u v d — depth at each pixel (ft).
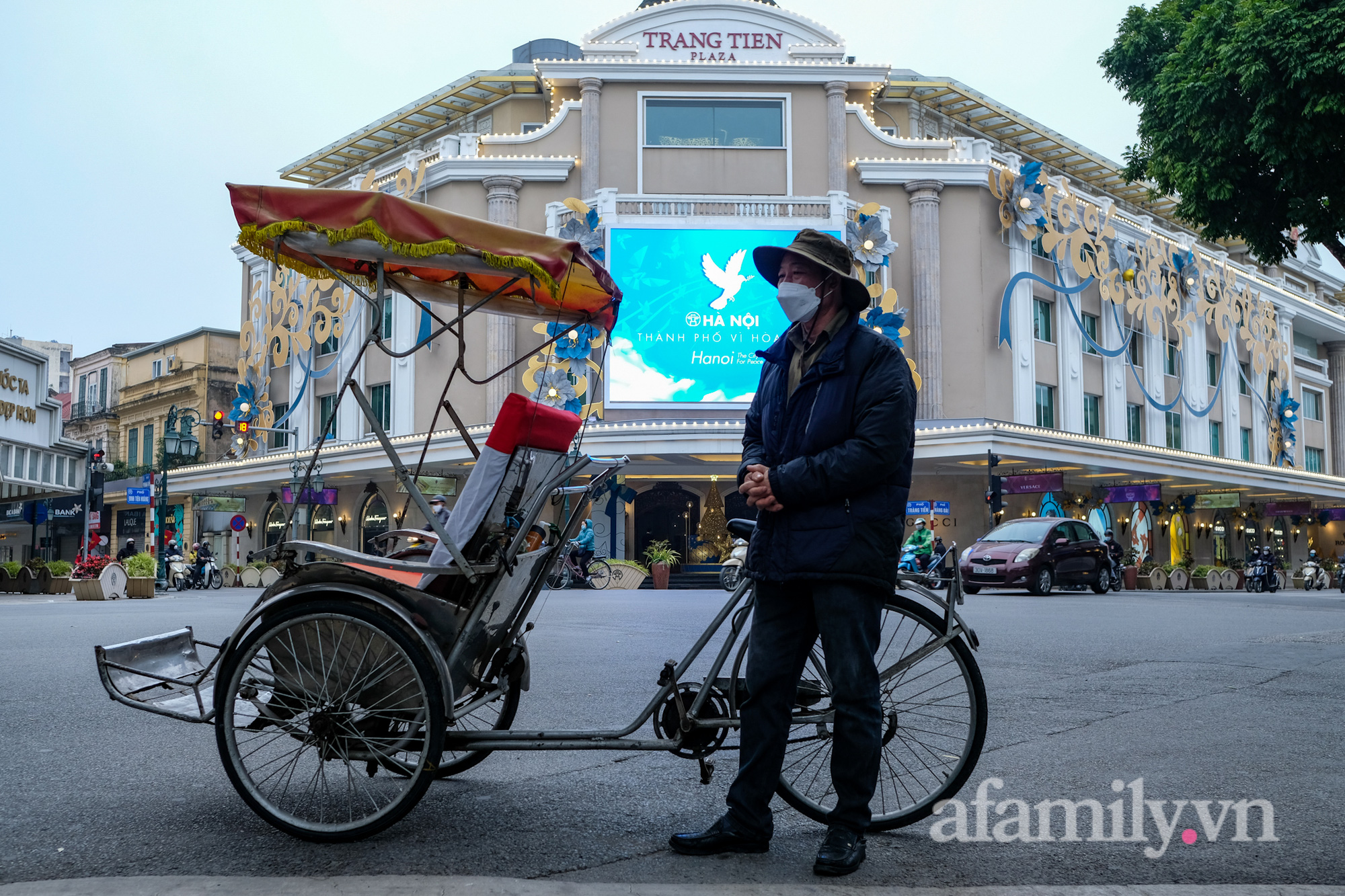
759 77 104.01
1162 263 124.98
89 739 14.58
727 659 10.21
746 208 99.55
